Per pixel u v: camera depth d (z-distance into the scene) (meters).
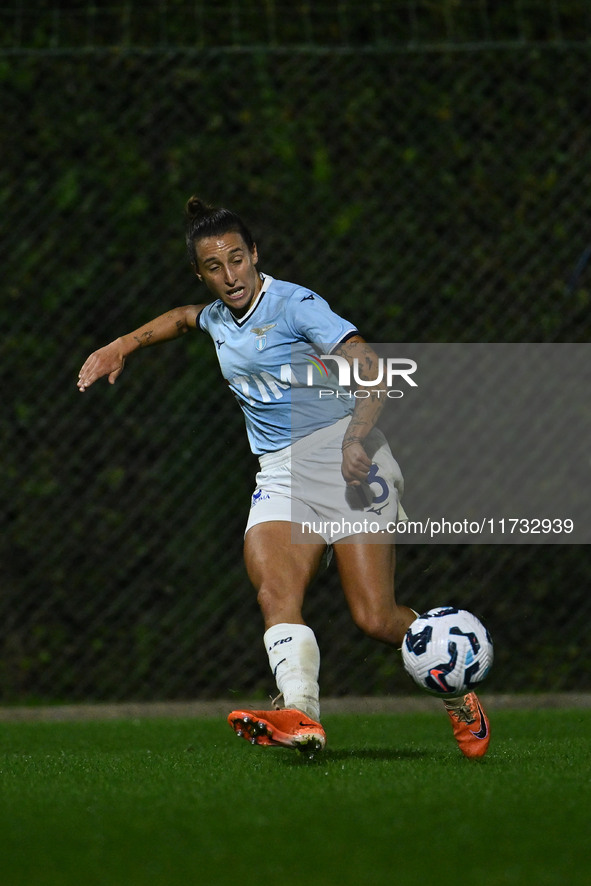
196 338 20.11
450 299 20.30
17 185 19.97
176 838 6.96
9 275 19.89
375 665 20.17
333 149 20.34
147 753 13.30
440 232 20.42
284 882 5.85
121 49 20.08
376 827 7.18
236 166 20.16
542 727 16.69
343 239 20.17
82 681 19.92
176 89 20.22
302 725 10.20
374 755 12.23
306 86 20.39
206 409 20.08
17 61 20.12
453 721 11.18
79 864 6.32
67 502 19.91
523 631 20.44
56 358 19.89
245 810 7.86
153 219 20.08
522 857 6.35
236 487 20.11
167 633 20.00
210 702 19.73
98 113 20.12
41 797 8.67
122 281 20.00
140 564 20.02
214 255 11.45
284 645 10.93
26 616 19.94
